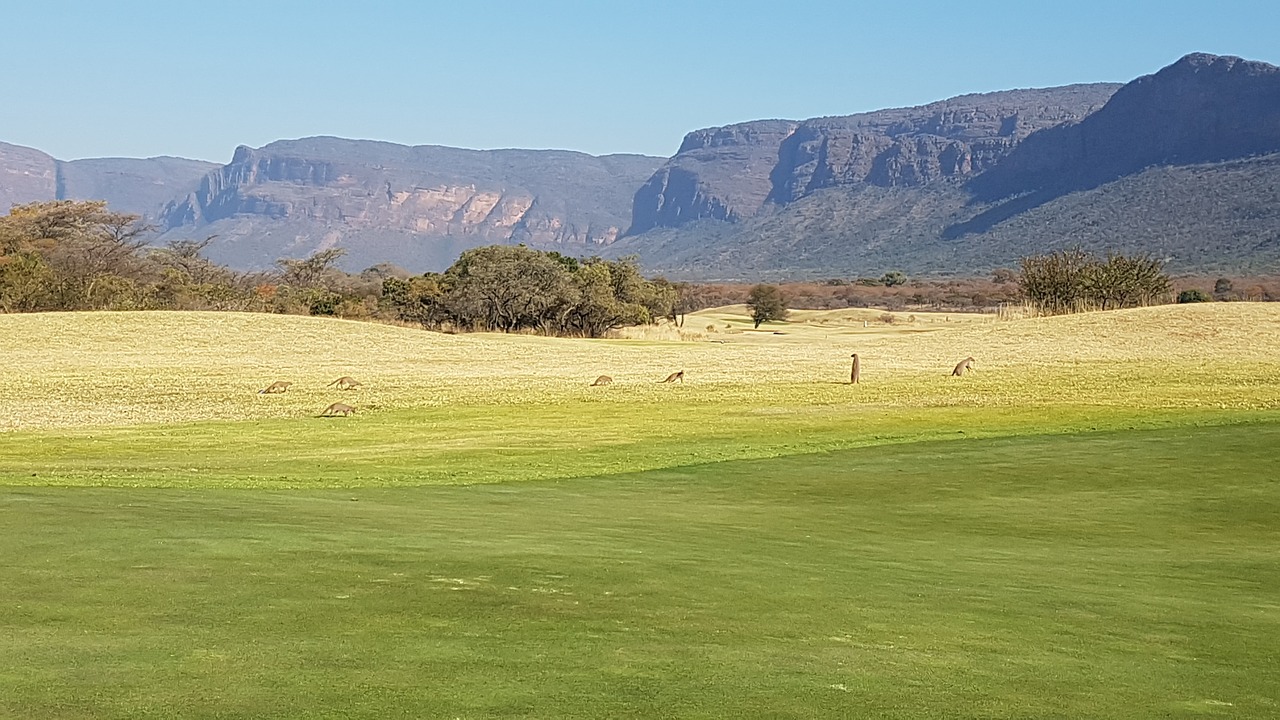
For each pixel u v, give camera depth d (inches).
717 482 642.8
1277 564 416.2
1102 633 298.2
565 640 266.5
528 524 466.0
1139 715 225.1
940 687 239.5
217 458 768.3
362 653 249.0
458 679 231.1
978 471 678.5
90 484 590.6
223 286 3454.7
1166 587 368.8
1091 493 598.5
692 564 375.6
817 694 230.4
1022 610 323.9
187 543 377.7
